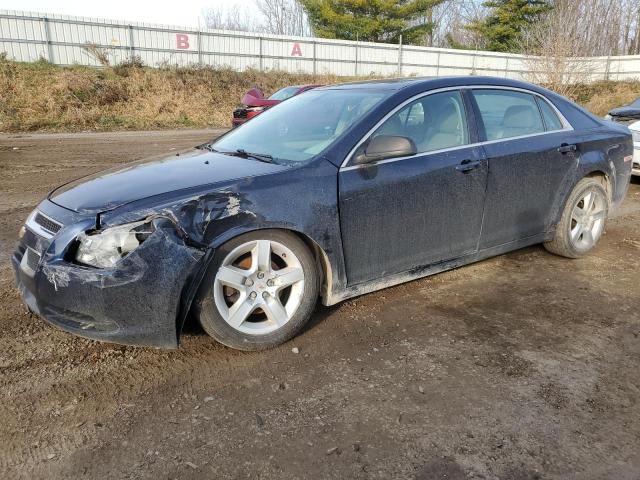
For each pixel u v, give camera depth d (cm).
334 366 306
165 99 2347
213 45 2933
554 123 457
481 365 307
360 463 229
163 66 2664
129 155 1208
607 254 506
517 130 427
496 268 463
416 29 4059
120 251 275
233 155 367
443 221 379
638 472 224
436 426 253
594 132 481
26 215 641
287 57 3161
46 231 294
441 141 379
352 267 343
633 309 384
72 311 281
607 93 2856
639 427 253
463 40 5100
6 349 319
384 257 356
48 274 279
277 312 320
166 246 277
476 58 3662
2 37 2458
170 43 2812
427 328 352
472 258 410
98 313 276
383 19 3872
